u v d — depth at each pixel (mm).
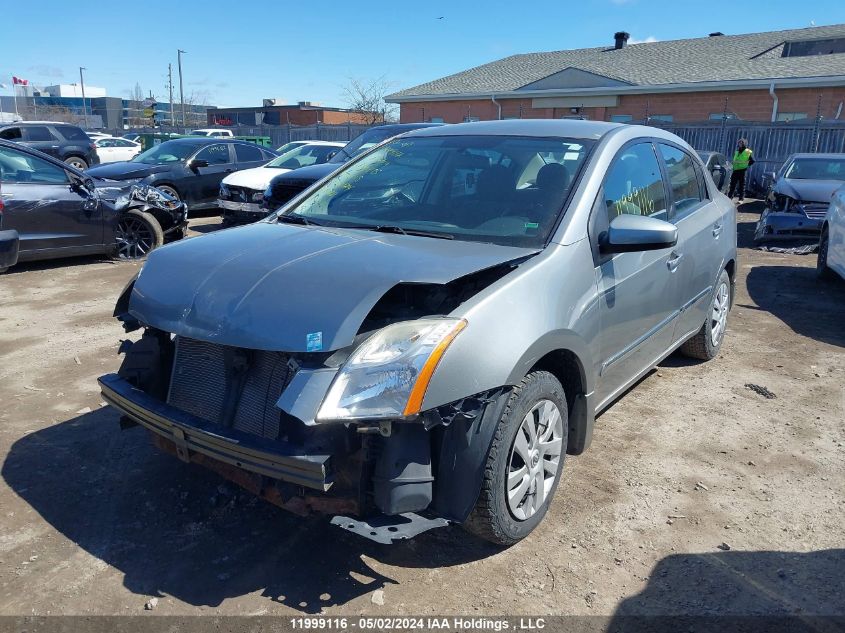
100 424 4281
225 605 2770
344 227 3686
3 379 4992
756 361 5680
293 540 3186
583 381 3375
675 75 26047
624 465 3900
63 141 19375
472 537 3234
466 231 3445
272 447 2604
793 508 3498
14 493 3512
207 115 63594
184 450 2949
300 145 14227
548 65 31688
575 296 3229
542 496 3174
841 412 4664
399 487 2633
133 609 2740
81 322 6430
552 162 3748
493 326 2793
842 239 7621
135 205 9391
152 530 3238
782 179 11492
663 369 5453
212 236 3570
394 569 3004
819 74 22594
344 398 2506
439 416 2621
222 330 2766
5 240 7734
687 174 4961
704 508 3484
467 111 31016
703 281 4988
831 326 6762
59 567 2975
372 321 2947
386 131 10617
